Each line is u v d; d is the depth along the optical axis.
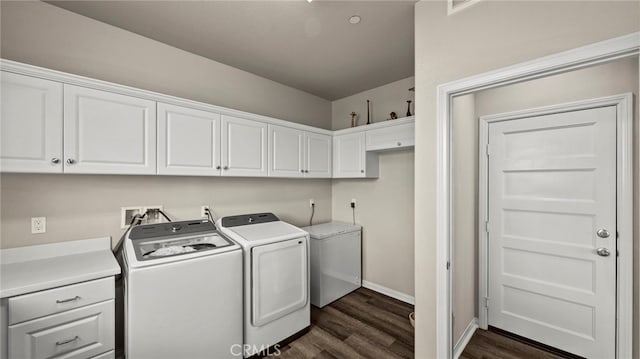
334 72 2.76
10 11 1.59
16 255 1.59
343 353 2.02
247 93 2.74
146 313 1.50
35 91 1.44
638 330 1.68
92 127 1.61
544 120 2.01
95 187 1.87
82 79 1.57
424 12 1.64
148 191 2.10
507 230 2.21
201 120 2.10
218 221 2.37
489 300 2.30
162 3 1.69
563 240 1.96
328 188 3.61
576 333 1.91
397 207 2.99
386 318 2.54
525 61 1.26
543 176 2.04
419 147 1.65
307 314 2.31
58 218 1.73
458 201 2.01
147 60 2.10
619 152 1.73
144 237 1.85
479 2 1.41
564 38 1.17
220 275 1.78
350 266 3.11
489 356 1.96
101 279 1.49
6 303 1.24
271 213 2.75
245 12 1.78
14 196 1.60
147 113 1.83
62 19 1.74
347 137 3.11
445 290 1.55
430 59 1.60
